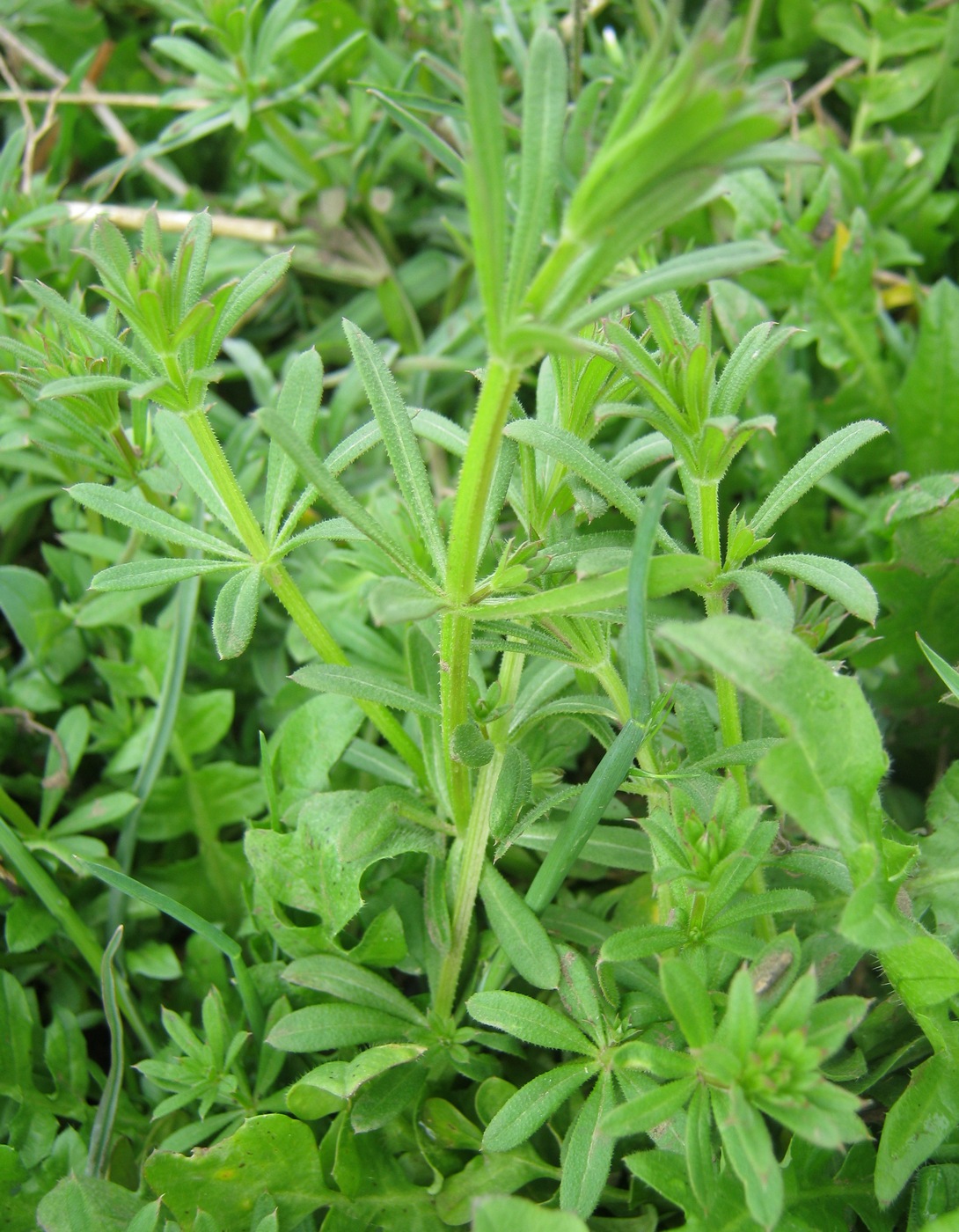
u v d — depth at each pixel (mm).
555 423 175
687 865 151
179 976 204
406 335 292
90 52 293
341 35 296
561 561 157
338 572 242
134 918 213
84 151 319
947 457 246
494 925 169
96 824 211
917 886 179
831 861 162
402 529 221
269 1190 167
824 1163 164
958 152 288
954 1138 164
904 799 221
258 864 185
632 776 164
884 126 289
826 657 197
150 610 252
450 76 253
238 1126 181
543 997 186
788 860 165
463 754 156
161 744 213
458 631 152
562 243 115
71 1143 184
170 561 166
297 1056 190
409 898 192
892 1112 154
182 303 157
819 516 249
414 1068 173
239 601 161
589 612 152
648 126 105
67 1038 195
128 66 327
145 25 341
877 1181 150
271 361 288
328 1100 170
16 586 232
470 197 116
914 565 209
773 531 248
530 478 173
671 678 229
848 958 169
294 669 243
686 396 148
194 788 221
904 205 275
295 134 280
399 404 157
